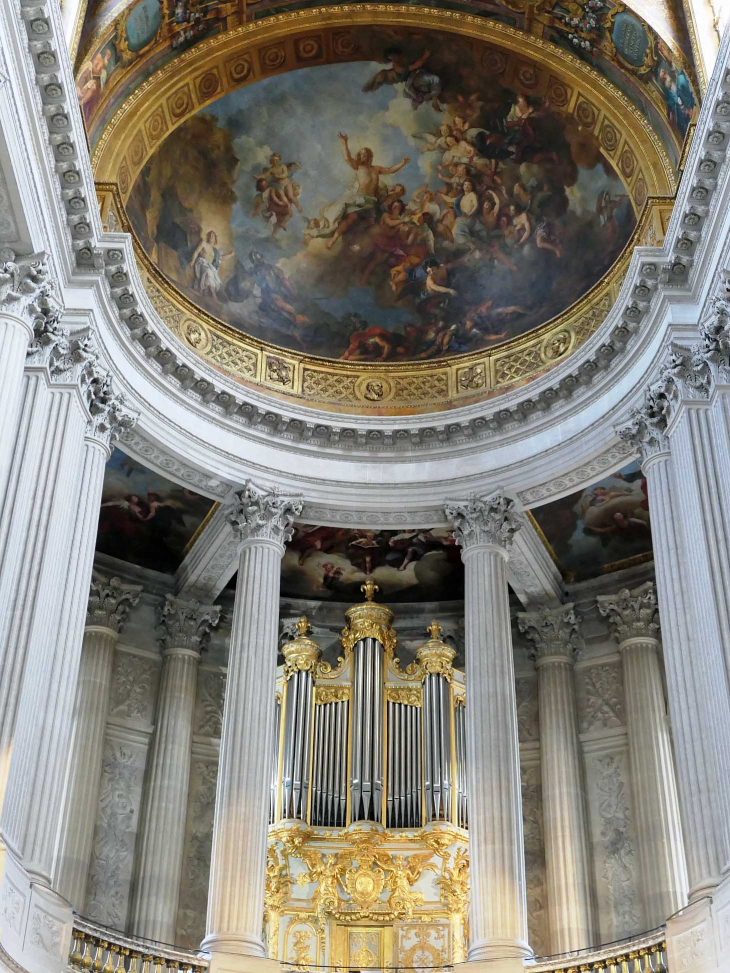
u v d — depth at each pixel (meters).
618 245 22.78
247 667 21.08
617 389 21.36
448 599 27.08
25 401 18.11
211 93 22.80
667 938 16.88
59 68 16.73
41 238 17.67
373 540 25.44
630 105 21.77
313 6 22.23
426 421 23.70
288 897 22.73
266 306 24.75
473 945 19.02
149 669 25.33
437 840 22.44
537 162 23.69
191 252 23.73
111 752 24.16
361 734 23.48
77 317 19.17
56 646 17.69
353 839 22.64
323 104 23.81
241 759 20.16
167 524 24.84
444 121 23.91
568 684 25.27
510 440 23.17
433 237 24.89
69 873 22.28
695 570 17.88
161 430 21.69
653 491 19.67
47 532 17.61
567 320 23.56
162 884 23.06
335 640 26.88
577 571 26.11
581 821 23.95
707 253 18.77
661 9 20.05
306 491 23.27
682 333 19.19
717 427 18.06
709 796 17.00
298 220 24.70
